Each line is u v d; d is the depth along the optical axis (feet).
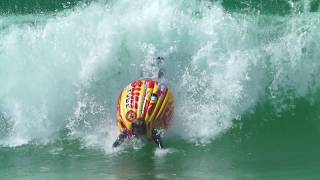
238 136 133.39
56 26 155.43
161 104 128.67
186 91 145.48
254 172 111.14
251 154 122.72
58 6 162.30
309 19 155.43
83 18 157.48
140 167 116.37
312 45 152.87
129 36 154.10
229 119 140.15
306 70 151.43
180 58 151.33
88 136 135.64
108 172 113.91
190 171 112.98
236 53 151.12
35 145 132.87
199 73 148.77
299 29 154.20
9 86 147.02
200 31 153.48
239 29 153.69
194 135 133.08
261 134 134.51
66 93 147.33
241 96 144.97
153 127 126.72
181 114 138.62
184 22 154.71
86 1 161.89
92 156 124.77
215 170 113.29
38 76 148.87
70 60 151.43
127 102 128.88
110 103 146.82
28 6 161.48
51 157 125.08
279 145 127.95
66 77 149.28
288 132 135.54
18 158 124.88
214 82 146.92
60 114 143.95
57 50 152.56
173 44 152.97
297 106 146.72
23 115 142.72
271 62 151.02
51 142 134.31
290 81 150.41
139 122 123.65
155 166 116.78
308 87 150.41
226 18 155.33
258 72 149.59
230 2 158.61
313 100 148.66
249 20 155.53
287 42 153.07
